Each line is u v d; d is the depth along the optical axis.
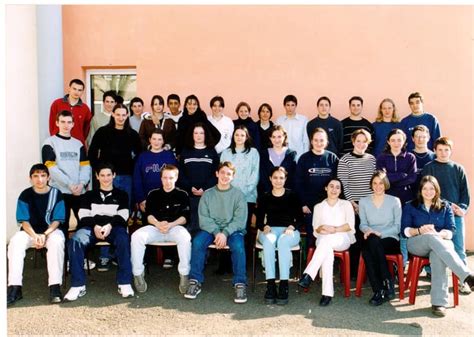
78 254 3.86
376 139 5.05
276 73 5.72
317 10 5.61
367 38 5.56
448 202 4.00
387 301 3.82
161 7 5.87
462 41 5.39
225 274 4.55
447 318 3.47
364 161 4.39
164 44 5.90
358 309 3.65
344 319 3.46
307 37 5.65
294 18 5.66
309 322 3.40
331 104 5.67
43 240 3.87
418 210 3.95
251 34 5.73
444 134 5.49
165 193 4.28
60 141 4.54
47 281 4.28
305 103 5.70
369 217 4.08
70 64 6.09
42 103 5.62
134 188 4.66
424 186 3.91
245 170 4.57
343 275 4.09
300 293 4.02
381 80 5.57
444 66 5.45
